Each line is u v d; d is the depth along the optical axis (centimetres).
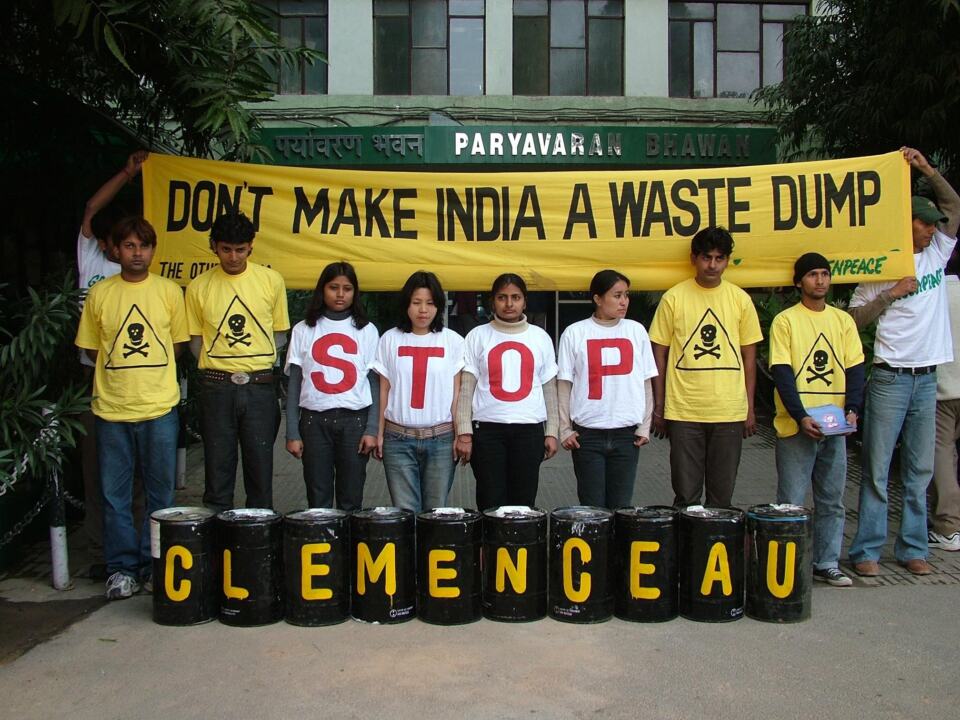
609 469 503
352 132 1259
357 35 1331
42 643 423
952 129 722
